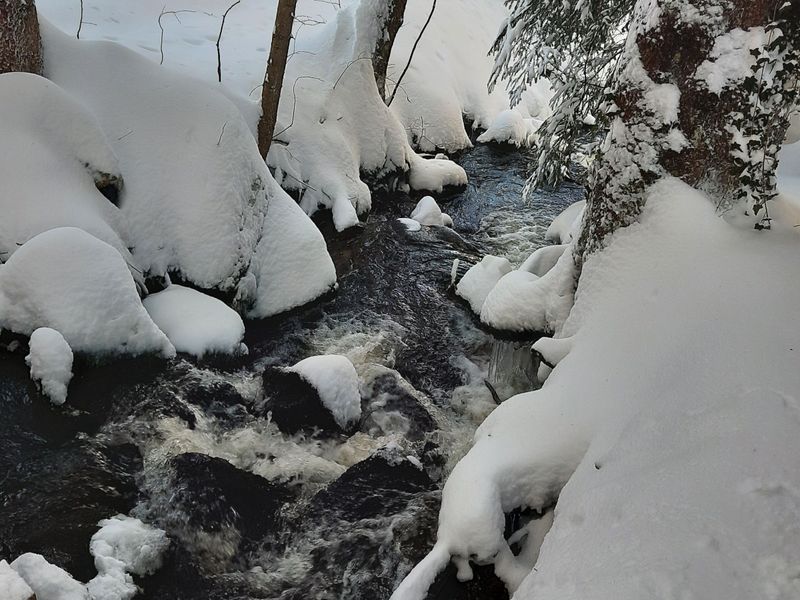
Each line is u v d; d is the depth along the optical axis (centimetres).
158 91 622
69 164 548
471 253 812
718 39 407
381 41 903
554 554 313
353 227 793
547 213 939
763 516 265
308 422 500
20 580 300
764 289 372
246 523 420
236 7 1176
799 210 434
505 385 584
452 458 504
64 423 457
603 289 456
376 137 902
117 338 488
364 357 606
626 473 326
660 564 263
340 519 431
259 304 635
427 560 353
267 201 654
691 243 418
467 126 1167
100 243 492
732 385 332
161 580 382
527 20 669
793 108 417
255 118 737
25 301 469
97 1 1045
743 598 242
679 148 430
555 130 686
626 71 456
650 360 384
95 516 403
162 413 489
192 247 596
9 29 552
